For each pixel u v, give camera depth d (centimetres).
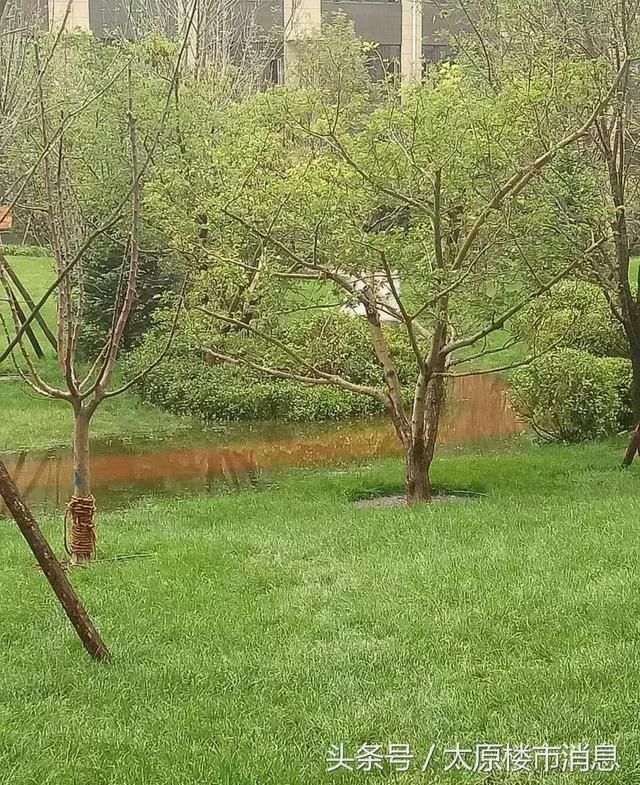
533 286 880
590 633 515
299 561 675
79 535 700
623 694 442
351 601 577
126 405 1597
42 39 912
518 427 1441
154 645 522
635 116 1133
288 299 962
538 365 1266
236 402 1536
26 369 1664
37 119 768
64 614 576
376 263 828
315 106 845
